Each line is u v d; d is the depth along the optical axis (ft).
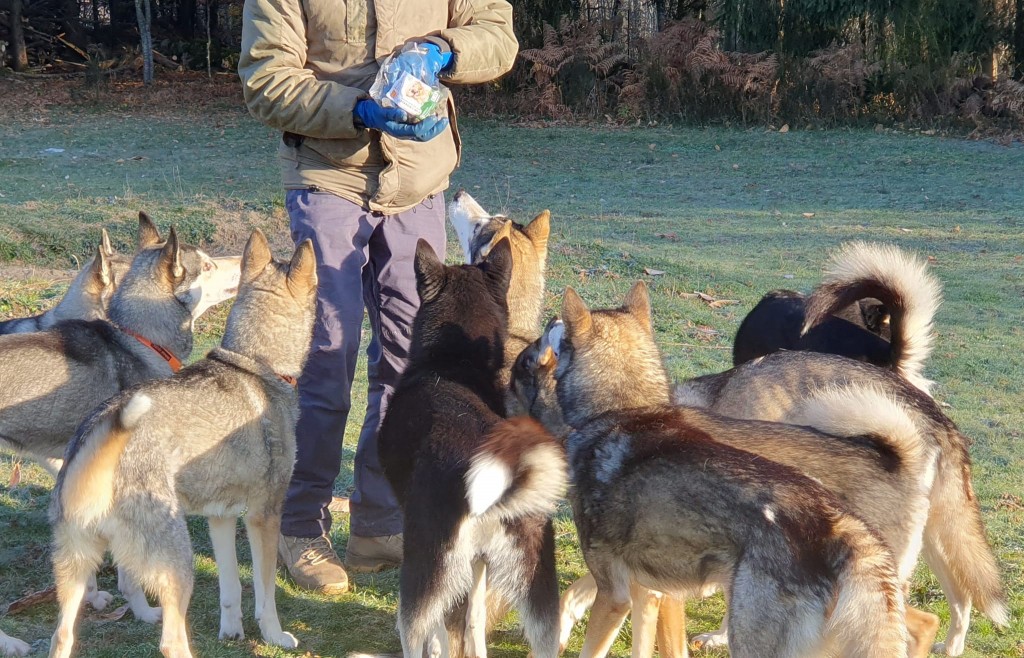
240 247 32.83
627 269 33.14
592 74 78.28
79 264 31.24
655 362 13.29
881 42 74.74
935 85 71.87
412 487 11.59
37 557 15.11
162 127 70.69
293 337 13.64
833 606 9.78
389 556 15.43
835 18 74.49
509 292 15.52
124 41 106.01
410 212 14.88
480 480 10.16
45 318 17.28
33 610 13.62
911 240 40.01
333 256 14.28
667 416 12.28
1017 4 73.72
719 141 67.21
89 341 15.47
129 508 11.86
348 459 19.39
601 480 11.85
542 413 13.84
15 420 14.85
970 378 24.80
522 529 11.18
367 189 14.43
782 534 10.09
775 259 36.35
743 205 48.01
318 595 14.53
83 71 93.61
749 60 75.25
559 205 46.88
